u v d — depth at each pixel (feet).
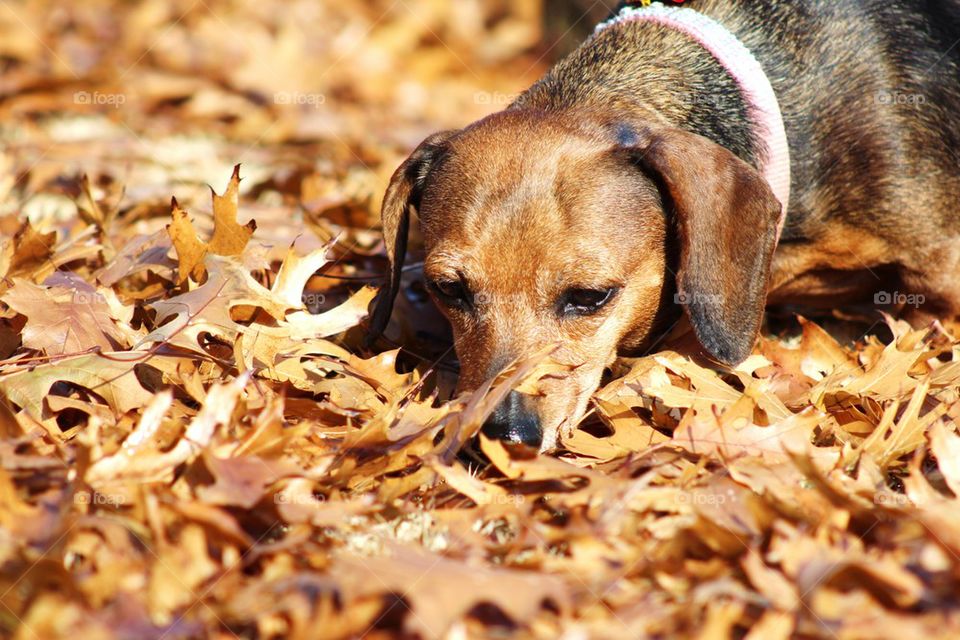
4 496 10.21
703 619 9.47
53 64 34.40
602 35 17.92
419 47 44.19
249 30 39.45
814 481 10.83
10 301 13.97
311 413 13.42
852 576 9.64
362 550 10.52
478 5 47.62
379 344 16.75
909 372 15.05
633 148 15.01
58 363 13.10
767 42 17.19
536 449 12.47
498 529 11.27
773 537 10.39
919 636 8.93
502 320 14.33
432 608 9.04
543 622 9.30
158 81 33.99
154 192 24.21
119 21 38.65
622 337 15.46
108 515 10.52
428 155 16.10
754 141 16.33
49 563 9.29
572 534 10.42
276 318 14.65
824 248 17.24
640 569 10.19
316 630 8.82
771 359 15.89
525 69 45.16
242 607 9.23
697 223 14.51
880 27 17.06
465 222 14.58
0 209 22.75
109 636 8.71
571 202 14.46
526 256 14.29
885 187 16.63
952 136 16.98
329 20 43.32
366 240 20.99
